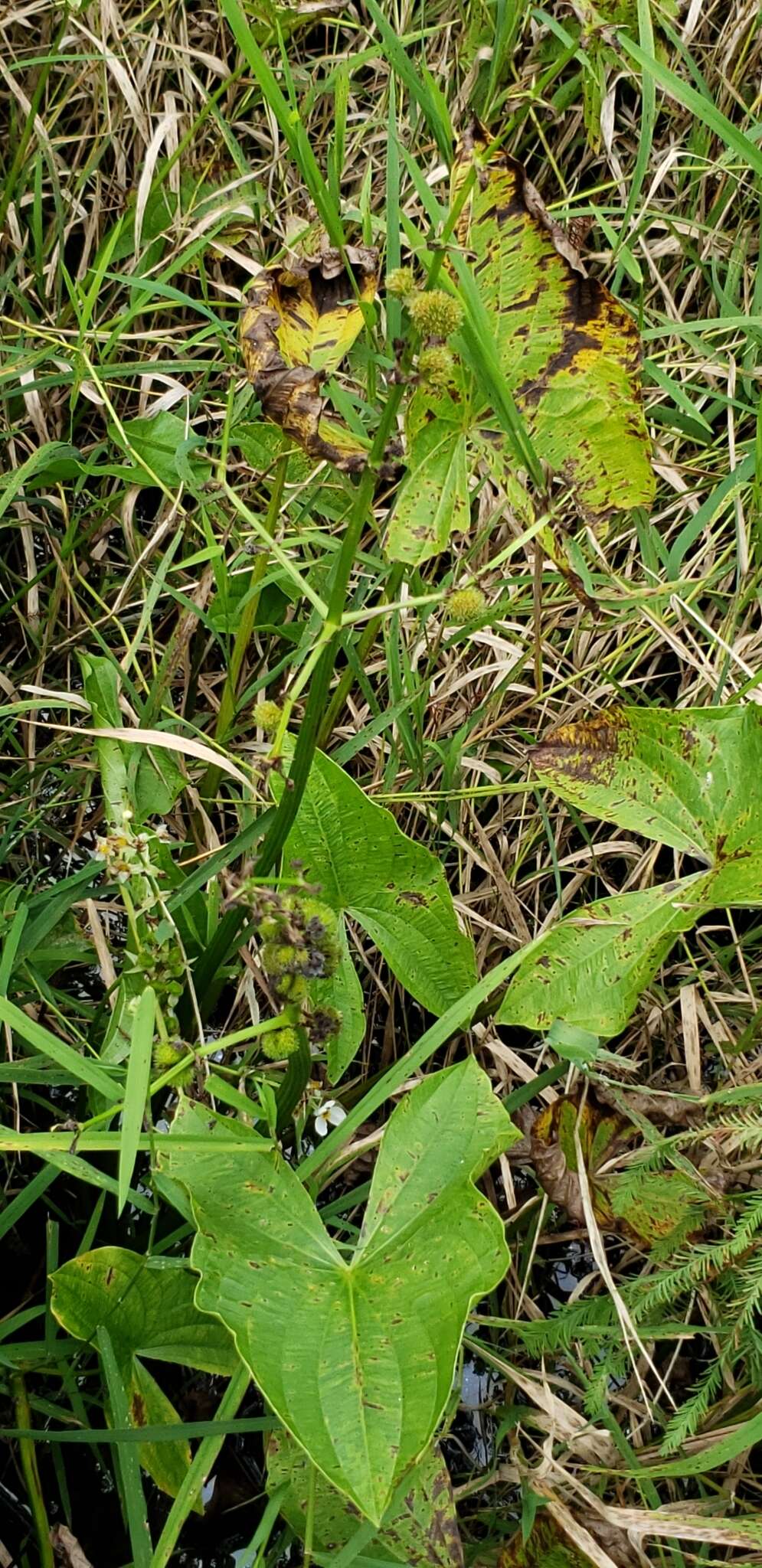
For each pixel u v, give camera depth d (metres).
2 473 0.94
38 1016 0.78
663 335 0.87
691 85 1.03
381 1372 0.49
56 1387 0.67
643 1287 0.69
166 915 0.60
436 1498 0.56
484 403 0.63
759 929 0.83
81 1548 0.64
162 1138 0.52
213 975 0.71
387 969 0.86
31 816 0.84
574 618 0.93
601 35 0.74
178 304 0.93
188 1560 0.68
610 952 0.63
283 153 1.01
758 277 0.95
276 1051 0.53
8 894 0.73
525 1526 0.61
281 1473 0.57
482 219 0.61
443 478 0.64
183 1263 0.58
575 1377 0.73
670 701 0.96
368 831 0.62
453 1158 0.55
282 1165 0.55
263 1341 0.49
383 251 0.96
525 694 0.93
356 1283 0.52
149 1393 0.60
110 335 0.89
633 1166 0.67
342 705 0.79
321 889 0.51
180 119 1.01
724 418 1.01
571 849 0.92
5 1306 0.72
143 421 0.85
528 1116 0.77
